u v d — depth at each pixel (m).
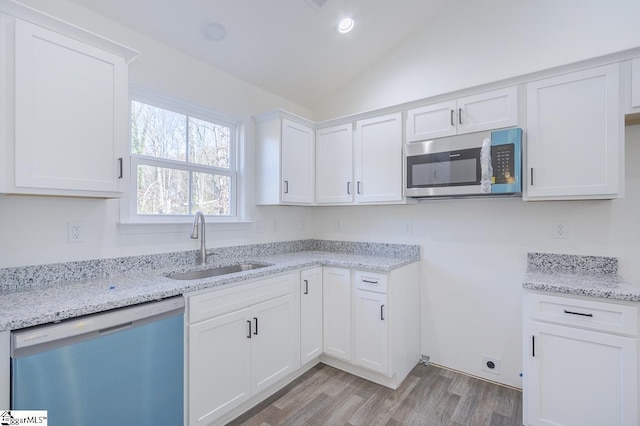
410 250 2.64
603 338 1.50
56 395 1.13
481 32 2.36
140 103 2.07
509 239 2.23
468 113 2.10
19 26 1.26
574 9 2.01
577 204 2.00
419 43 2.65
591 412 1.53
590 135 1.71
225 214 2.58
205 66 2.37
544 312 1.65
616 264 1.88
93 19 1.77
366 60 2.85
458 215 2.45
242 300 1.86
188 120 2.34
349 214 3.05
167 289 1.50
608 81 1.67
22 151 1.27
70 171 1.41
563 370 1.60
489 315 2.31
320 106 3.28
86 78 1.46
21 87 1.27
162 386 1.46
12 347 1.05
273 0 2.02
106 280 1.70
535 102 1.87
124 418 1.32
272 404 2.02
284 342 2.16
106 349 1.27
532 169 1.87
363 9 2.29
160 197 2.16
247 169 2.68
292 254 2.90
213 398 1.69
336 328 2.44
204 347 1.64
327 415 1.90
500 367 2.26
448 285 2.48
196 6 1.92
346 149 2.73
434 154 2.23
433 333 2.55
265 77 2.71
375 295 2.22
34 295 1.37
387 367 2.16
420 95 2.64
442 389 2.19
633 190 1.84
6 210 1.47
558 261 2.05
